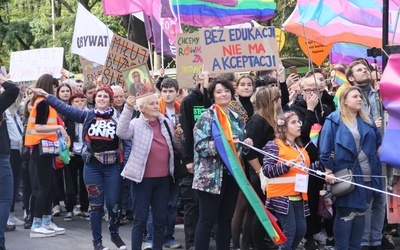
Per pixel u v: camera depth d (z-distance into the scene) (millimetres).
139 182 7809
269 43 8688
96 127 8430
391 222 7332
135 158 7809
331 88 11273
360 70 8750
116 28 26453
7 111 10406
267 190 7684
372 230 8820
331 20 9789
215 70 8562
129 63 9969
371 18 9781
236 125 7672
